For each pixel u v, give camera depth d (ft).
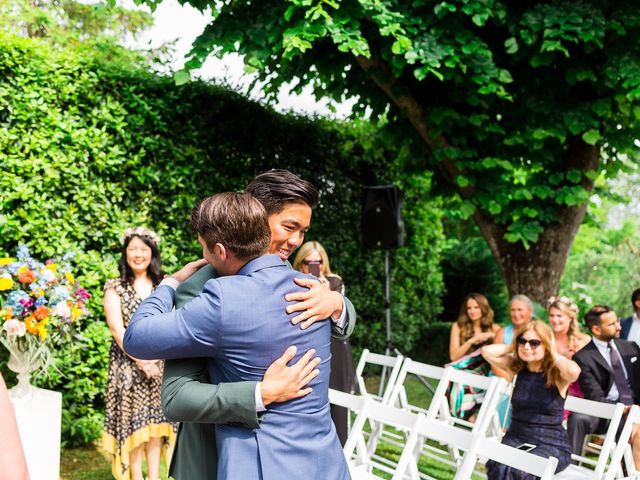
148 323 5.29
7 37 16.10
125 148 18.11
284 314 5.47
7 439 3.33
